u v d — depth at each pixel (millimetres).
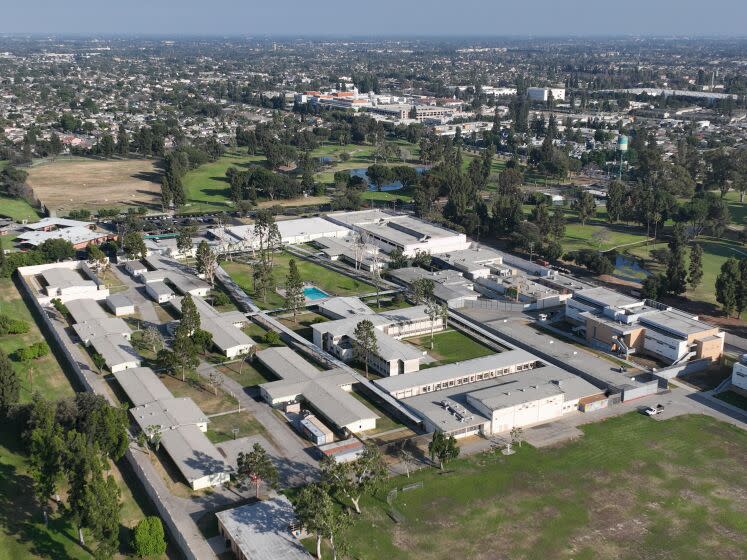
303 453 129125
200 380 157500
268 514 108625
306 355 172375
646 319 180875
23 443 126312
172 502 113625
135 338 170625
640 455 132375
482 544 107562
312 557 99688
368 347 162125
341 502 116562
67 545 103688
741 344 186375
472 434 138625
